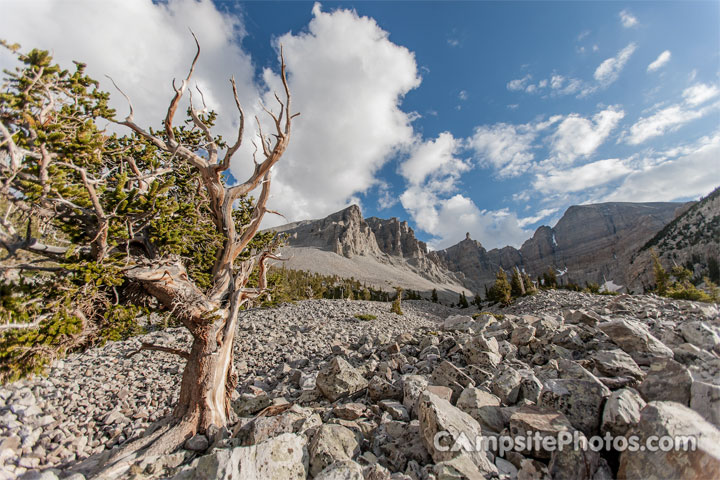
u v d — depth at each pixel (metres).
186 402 6.99
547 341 10.25
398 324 30.31
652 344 8.05
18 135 5.04
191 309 7.10
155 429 6.68
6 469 6.40
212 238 8.44
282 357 15.08
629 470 3.98
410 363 11.38
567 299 37.22
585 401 5.28
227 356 7.80
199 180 9.13
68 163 5.50
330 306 39.25
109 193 6.20
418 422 5.88
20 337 4.79
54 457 7.42
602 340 9.45
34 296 5.41
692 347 7.27
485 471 4.48
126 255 6.59
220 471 4.22
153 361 15.52
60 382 12.48
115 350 17.20
